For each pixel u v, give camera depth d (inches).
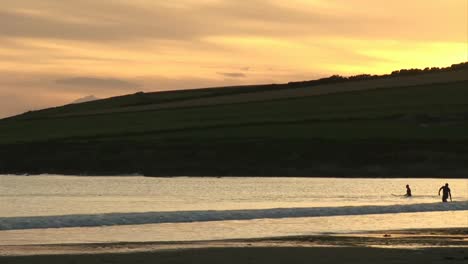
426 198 6658.5
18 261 2546.8
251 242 3255.4
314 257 2709.2
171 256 2706.7
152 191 7716.5
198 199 6427.2
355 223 4229.8
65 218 4138.8
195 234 3622.0
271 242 3255.4
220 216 4441.4
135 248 2965.1
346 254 2780.5
